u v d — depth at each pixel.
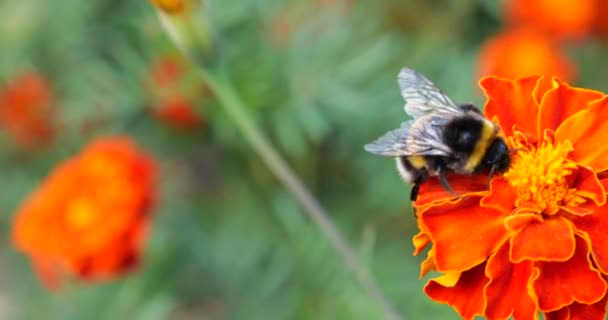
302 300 0.41
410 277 0.40
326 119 0.42
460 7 0.45
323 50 0.42
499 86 0.30
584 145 0.29
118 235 0.38
